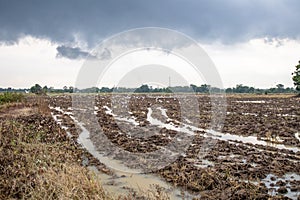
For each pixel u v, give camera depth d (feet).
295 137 52.39
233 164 35.76
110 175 32.09
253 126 62.34
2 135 41.65
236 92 268.41
